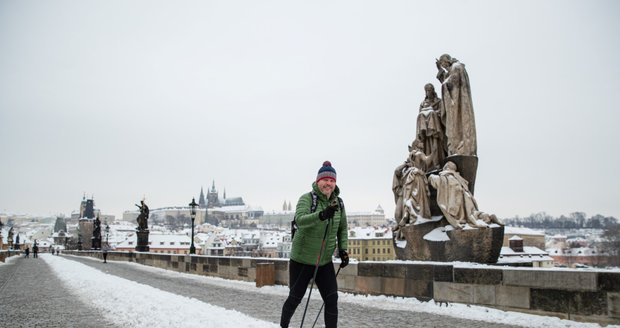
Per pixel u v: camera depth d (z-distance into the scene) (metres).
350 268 13.03
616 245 99.19
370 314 9.64
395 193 15.24
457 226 12.27
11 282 17.88
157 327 7.68
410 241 13.77
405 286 11.47
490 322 8.67
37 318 9.03
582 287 8.27
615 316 7.85
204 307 9.27
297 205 6.49
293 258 6.61
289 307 6.60
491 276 9.69
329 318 6.46
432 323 8.62
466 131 13.46
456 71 13.75
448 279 10.50
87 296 12.42
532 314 8.93
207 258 22.64
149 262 35.22
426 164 14.49
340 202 6.64
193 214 33.88
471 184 13.27
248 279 18.61
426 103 15.22
